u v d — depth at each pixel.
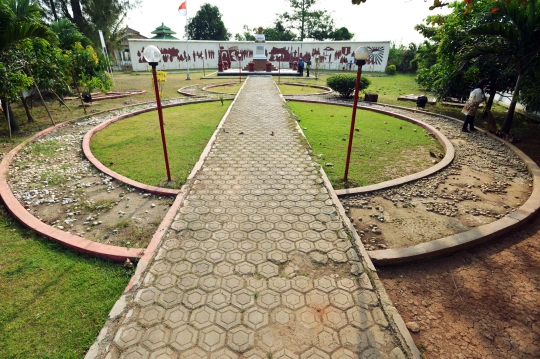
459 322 2.42
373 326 2.27
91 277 2.80
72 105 11.13
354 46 30.83
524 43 6.58
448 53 9.80
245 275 2.74
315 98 13.58
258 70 25.30
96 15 21.84
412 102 13.05
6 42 6.95
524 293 2.72
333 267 2.86
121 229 3.50
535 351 2.20
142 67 29.00
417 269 3.00
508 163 5.74
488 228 3.48
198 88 16.28
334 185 4.59
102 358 2.02
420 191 4.54
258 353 2.06
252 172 4.94
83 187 4.60
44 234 3.35
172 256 2.96
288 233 3.35
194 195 4.17
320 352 2.07
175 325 2.25
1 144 6.56
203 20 43.59
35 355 2.10
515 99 7.20
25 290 2.65
